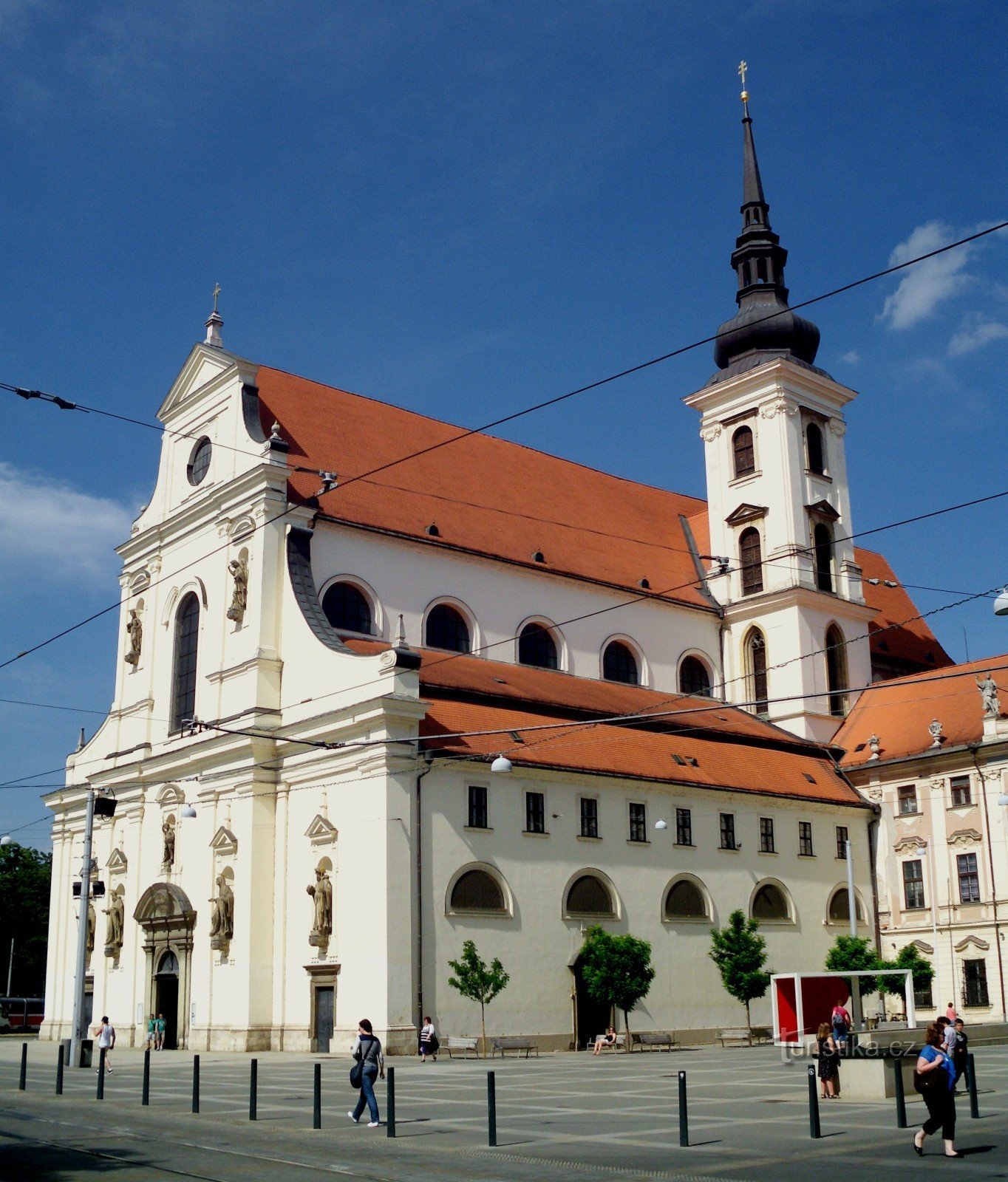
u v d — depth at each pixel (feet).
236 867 175.83
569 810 174.70
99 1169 65.62
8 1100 104.99
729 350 256.32
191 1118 89.97
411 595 194.70
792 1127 78.84
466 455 225.97
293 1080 122.52
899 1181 57.98
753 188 261.03
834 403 254.88
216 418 203.72
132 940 197.98
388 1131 78.23
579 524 233.14
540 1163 66.13
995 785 198.80
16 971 370.73
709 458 253.24
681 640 233.35
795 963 196.24
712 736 209.26
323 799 167.43
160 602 209.87
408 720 161.89
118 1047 192.75
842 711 235.40
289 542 184.65
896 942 206.80
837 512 246.88
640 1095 101.71
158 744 203.21
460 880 161.48
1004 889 194.29
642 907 179.32
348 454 203.41
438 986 156.25
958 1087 99.45
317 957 163.53
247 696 181.06
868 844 213.66
